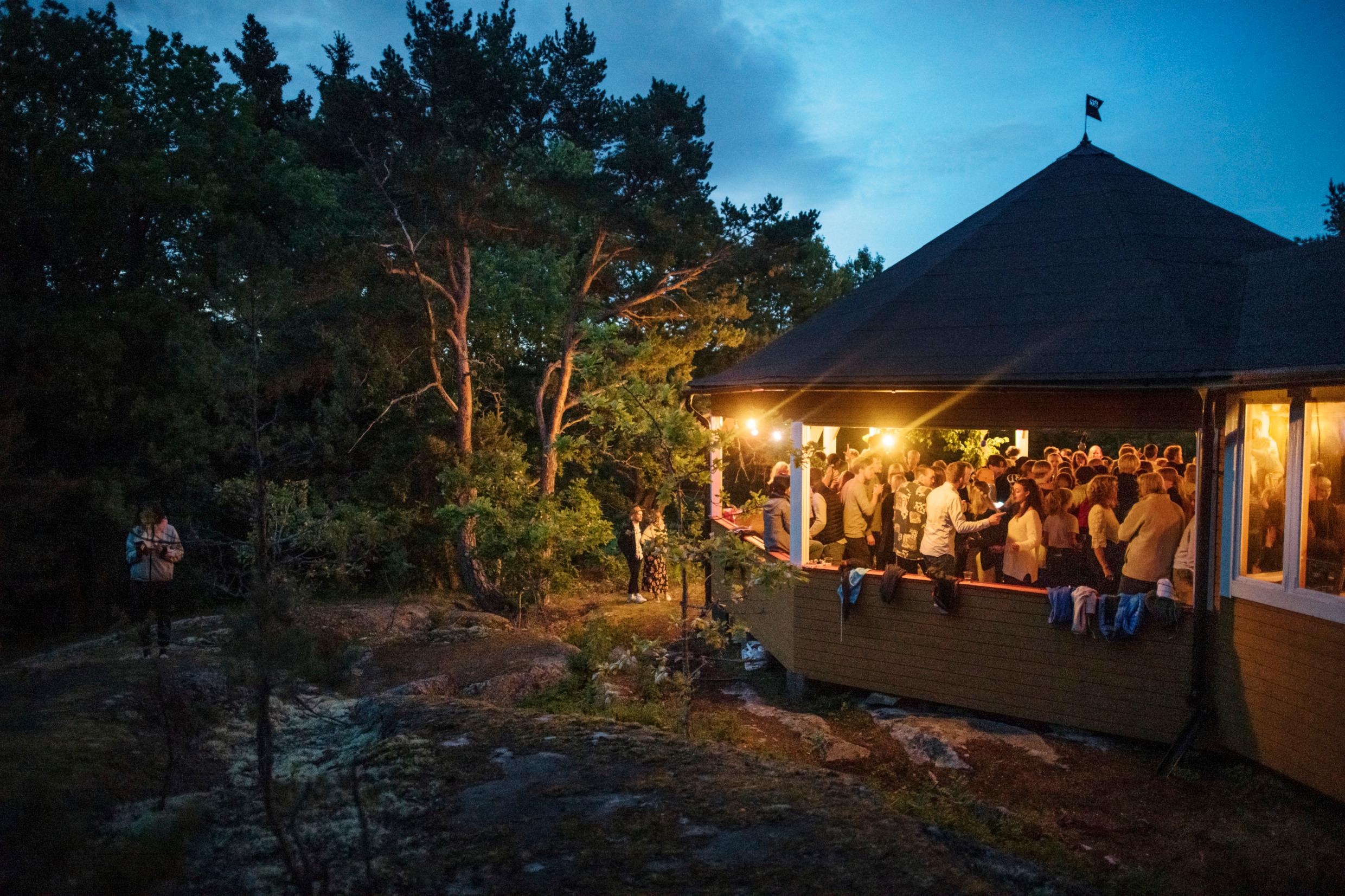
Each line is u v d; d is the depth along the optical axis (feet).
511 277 71.51
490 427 62.23
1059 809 23.56
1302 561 23.62
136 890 10.32
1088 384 27.09
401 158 50.57
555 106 58.65
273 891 12.06
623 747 17.53
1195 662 26.53
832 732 29.37
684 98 60.18
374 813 14.67
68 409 61.36
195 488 59.26
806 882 11.95
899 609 31.50
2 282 55.67
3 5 60.54
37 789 11.93
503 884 12.07
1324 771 22.88
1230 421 25.96
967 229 38.70
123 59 68.18
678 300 64.44
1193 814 23.41
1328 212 61.46
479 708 20.63
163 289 66.59
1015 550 30.14
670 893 11.73
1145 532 27.25
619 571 62.95
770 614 36.32
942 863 12.65
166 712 18.30
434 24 51.06
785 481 37.78
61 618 59.98
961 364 29.68
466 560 53.62
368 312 57.47
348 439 64.54
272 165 73.97
